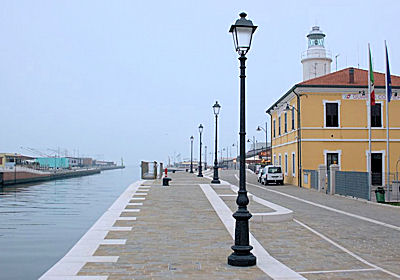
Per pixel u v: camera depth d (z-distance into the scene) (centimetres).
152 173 4866
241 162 844
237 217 820
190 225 1263
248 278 712
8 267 1186
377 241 1109
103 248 951
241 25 855
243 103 864
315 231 1248
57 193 4912
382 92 3438
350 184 2503
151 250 933
